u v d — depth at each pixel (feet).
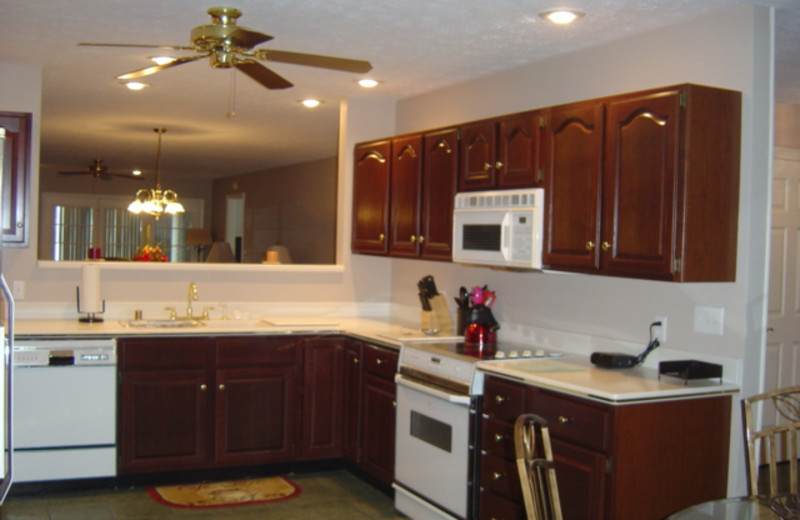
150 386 13.78
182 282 15.98
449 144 13.47
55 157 31.60
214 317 16.25
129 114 20.01
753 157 9.80
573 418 9.45
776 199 15.37
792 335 15.60
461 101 15.25
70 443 13.30
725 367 9.97
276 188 32.71
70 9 10.74
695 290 10.43
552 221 11.24
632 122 9.93
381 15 10.72
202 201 39.58
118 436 13.60
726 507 6.87
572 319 12.50
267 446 14.70
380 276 17.66
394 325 15.76
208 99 17.56
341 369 15.21
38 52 13.25
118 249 37.27
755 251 9.87
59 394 13.19
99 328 13.75
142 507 12.99
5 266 14.48
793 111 15.89
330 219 27.66
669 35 10.86
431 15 10.67
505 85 14.03
